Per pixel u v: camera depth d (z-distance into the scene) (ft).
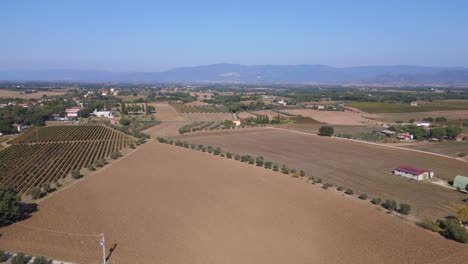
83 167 282.36
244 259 143.43
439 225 181.47
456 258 147.33
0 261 133.08
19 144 376.68
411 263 143.02
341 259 145.89
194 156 323.98
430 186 261.03
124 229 166.71
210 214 186.70
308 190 231.50
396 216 195.52
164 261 139.95
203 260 141.59
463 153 368.27
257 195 217.15
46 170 269.85
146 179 246.06
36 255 140.15
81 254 142.82
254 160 319.47
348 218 187.32
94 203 198.59
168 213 186.50
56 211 185.68
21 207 189.26
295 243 158.30
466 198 234.38
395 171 293.64
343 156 359.46
